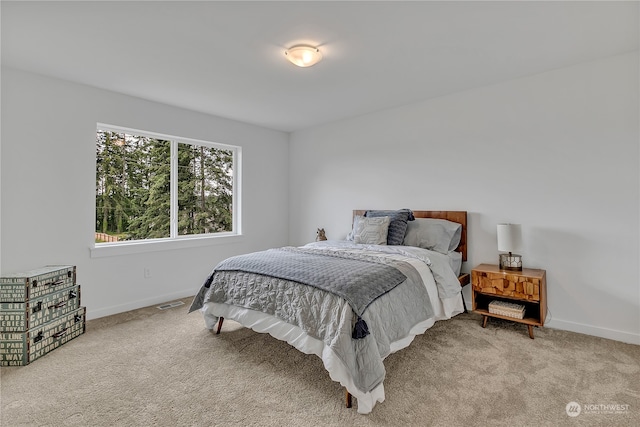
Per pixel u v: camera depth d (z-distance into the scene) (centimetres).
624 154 236
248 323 217
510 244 260
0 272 250
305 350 179
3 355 205
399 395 171
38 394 173
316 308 179
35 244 265
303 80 284
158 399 168
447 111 325
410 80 286
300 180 470
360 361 157
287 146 486
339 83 292
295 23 196
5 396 171
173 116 353
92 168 296
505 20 193
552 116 266
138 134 338
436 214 330
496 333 253
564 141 261
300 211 471
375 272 199
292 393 174
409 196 355
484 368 198
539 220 273
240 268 233
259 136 445
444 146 328
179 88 301
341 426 148
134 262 324
